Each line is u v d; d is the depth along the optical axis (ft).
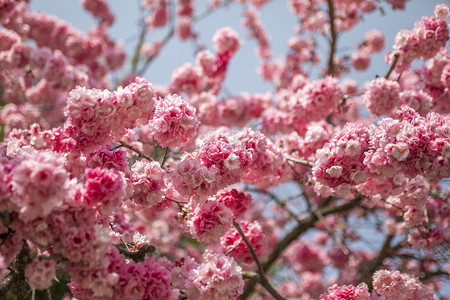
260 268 14.44
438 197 18.01
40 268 8.72
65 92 19.44
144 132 17.44
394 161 11.03
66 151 11.14
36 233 8.66
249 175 14.30
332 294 12.45
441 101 18.42
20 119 18.48
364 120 25.43
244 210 13.97
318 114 18.12
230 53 23.77
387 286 13.19
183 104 11.60
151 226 23.77
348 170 12.03
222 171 11.59
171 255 23.65
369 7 23.48
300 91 18.60
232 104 23.12
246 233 14.92
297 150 17.10
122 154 11.75
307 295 26.86
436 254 20.80
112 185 9.11
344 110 20.53
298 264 29.76
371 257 28.30
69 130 11.16
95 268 8.98
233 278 10.48
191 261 11.34
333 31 23.82
